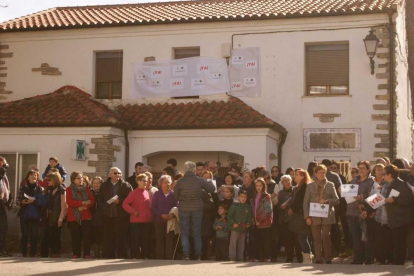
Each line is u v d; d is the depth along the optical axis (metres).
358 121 19.80
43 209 14.75
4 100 22.42
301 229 12.67
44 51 22.28
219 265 10.95
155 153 20.16
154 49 21.55
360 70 19.86
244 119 19.22
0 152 19.84
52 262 11.60
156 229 13.70
